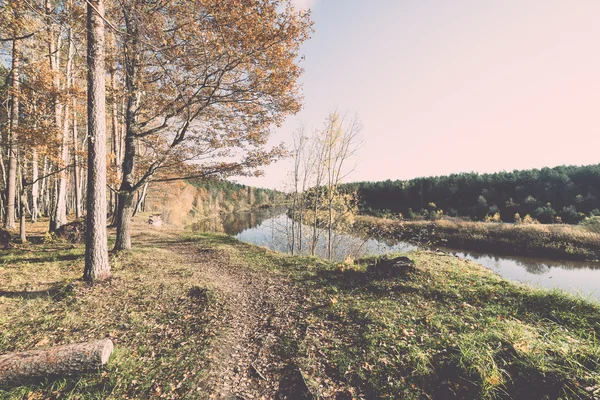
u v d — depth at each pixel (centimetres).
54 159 1047
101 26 662
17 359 332
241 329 520
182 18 793
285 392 354
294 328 510
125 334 474
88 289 630
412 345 407
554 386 287
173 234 1905
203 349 437
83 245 1172
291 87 939
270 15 751
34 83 955
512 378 312
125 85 982
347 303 592
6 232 1065
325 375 375
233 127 1073
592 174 4269
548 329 421
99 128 669
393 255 930
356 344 434
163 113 936
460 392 313
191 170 1083
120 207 1042
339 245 1806
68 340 443
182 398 334
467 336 406
